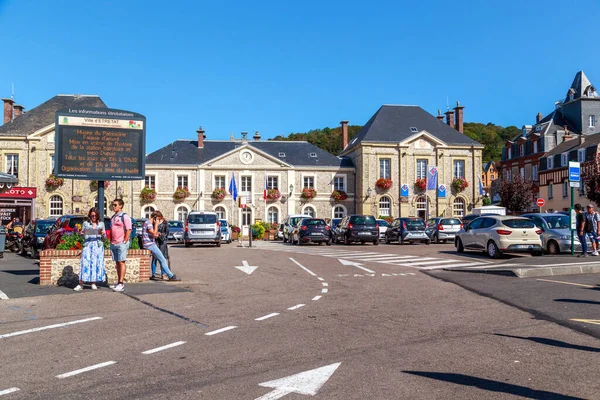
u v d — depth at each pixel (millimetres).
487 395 4652
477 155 48656
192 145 49125
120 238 10773
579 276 12828
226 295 10578
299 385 4934
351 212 48875
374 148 47438
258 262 17781
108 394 4730
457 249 20594
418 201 47781
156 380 5129
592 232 16547
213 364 5664
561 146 51062
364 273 14516
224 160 47000
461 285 11727
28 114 44656
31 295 10219
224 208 46688
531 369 5406
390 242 30484
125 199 44750
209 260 18516
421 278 13234
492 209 32688
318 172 48625
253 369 5477
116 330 7320
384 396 4641
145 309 8961
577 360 5719
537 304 9062
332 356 5949
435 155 48250
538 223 18859
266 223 42688
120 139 13195
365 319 8062
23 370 5480
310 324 7715
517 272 12867
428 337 6832
